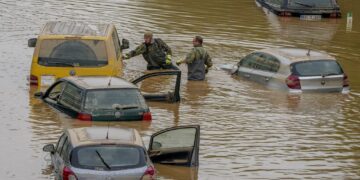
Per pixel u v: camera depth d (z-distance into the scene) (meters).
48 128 30.94
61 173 23.00
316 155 28.92
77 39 38.12
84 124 31.05
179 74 36.56
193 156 26.88
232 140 30.56
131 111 31.45
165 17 60.12
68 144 23.69
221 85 40.62
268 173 26.62
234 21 59.88
